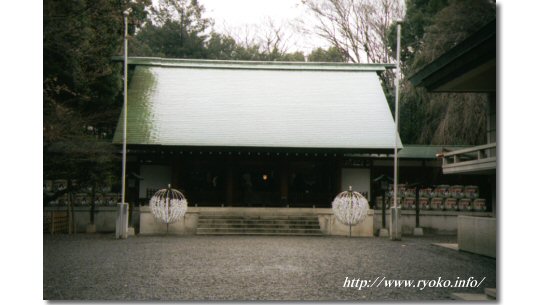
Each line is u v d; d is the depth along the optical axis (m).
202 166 24.91
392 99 36.81
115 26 19.83
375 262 12.83
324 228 22.23
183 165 24.47
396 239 19.70
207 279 10.25
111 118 24.73
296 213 22.66
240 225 21.80
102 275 10.59
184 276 10.56
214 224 21.72
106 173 21.14
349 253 14.68
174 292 9.05
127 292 9.01
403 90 31.83
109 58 20.84
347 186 24.88
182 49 40.12
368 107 26.59
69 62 17.08
